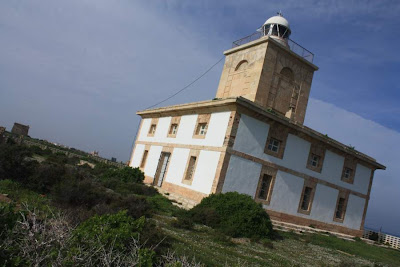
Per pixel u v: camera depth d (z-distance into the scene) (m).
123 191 16.53
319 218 21.94
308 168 21.08
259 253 11.12
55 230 4.93
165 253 7.30
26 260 4.27
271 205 18.89
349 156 24.02
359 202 25.25
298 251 13.44
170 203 17.34
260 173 18.39
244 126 17.69
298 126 19.80
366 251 17.86
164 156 23.92
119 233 5.88
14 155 12.15
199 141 19.66
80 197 10.77
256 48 23.38
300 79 24.48
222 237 11.79
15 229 4.72
